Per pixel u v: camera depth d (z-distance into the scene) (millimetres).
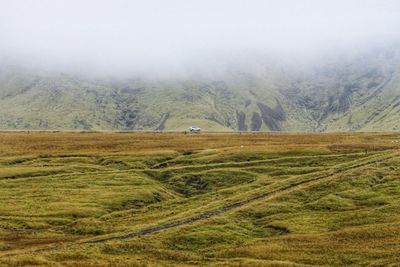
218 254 75125
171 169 136125
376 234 80438
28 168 133625
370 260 71000
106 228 90062
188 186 126500
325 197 100875
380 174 114750
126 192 113625
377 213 91188
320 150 151125
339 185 107688
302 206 97750
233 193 111625
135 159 148250
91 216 98812
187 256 73062
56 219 95250
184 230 84125
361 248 75188
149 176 131875
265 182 118750
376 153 142750
